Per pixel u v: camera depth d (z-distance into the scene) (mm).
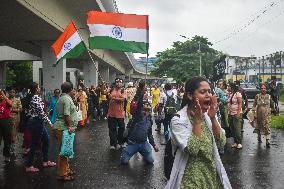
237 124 11719
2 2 16188
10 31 23844
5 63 45625
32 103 8680
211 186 3596
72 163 9719
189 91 3662
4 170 9008
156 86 22453
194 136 3482
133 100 9453
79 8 24547
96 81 43344
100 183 7730
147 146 9484
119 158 10328
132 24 12594
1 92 9836
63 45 12125
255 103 12516
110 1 26750
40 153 11305
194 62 59094
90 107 21438
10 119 9945
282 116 20359
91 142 13469
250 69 65688
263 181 7754
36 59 44406
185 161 3600
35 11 18297
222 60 18297
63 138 7801
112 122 11875
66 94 7934
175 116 3613
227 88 13406
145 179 8016
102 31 12594
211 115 3734
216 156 3678
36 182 7883
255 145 12461
